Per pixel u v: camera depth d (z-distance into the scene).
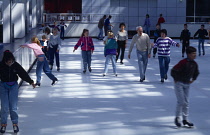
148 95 15.02
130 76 19.62
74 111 12.48
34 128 10.59
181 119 11.52
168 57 17.73
